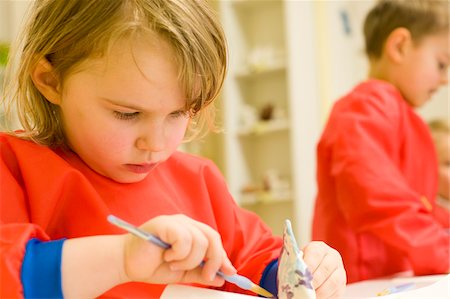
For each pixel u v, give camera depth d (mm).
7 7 1680
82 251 485
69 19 587
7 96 712
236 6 2512
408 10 1271
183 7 604
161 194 701
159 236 479
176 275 493
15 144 612
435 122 2057
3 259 473
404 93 1289
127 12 571
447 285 624
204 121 737
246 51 2547
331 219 1136
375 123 1100
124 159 584
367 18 1376
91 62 557
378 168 1049
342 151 1082
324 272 625
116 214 643
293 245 540
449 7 1351
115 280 480
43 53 604
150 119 566
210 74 618
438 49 1274
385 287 819
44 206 581
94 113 565
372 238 1127
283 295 531
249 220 804
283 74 2488
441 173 1888
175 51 562
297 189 2301
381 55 1308
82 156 638
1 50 1319
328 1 2350
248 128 2420
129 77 544
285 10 2375
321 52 2340
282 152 2486
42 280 473
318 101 2328
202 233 496
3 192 559
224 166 2475
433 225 1040
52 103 625
